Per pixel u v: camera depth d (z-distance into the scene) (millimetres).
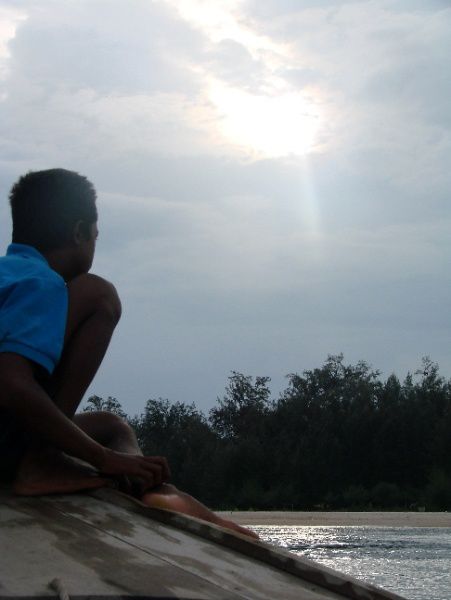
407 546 19578
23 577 1658
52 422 2164
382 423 50438
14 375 2131
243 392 66562
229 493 50062
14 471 2340
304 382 64812
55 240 2506
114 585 1657
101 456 2268
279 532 26578
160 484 2420
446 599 9531
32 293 2219
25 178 2570
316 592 1862
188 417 65375
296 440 53406
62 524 2004
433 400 55062
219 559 1923
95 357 2350
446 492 45906
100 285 2410
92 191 2602
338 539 22469
